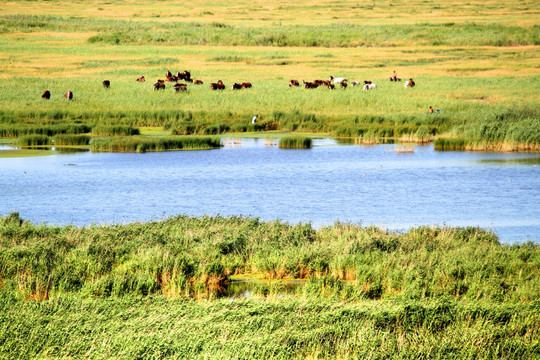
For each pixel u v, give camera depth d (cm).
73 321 2816
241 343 2545
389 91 14062
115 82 15588
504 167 8106
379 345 2609
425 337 2711
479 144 9488
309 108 12269
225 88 14875
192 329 2714
